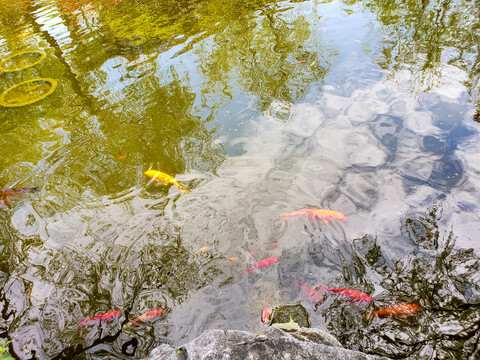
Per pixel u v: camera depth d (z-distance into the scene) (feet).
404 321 7.98
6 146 16.87
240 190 12.34
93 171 14.32
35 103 20.27
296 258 9.80
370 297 8.52
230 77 19.58
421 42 19.95
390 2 25.95
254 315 8.52
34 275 10.31
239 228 10.96
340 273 9.26
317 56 20.30
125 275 9.98
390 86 16.66
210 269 9.83
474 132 13.00
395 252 9.52
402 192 11.25
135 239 11.03
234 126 15.76
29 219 12.45
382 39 20.99
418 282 8.73
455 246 9.37
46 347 8.38
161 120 16.85
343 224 10.52
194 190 12.66
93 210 12.42
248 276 9.50
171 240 10.85
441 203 10.62
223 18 27.86
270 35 23.63
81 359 8.08
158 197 12.59
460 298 8.25
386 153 12.93
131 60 23.53
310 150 13.75
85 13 35.32
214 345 6.26
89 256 10.69
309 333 7.56
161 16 30.76
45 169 14.88
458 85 15.79
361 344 7.65
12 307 9.44
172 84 19.72
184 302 9.05
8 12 40.09
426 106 14.88
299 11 27.09
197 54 22.70
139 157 14.70
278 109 16.49
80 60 24.82
